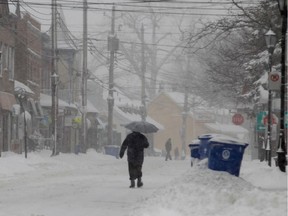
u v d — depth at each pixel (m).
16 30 79.38
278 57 51.78
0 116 70.31
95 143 117.69
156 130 35.88
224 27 45.38
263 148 57.91
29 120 79.31
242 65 63.28
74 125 95.38
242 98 73.00
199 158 31.08
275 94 48.78
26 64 84.62
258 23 42.91
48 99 96.69
